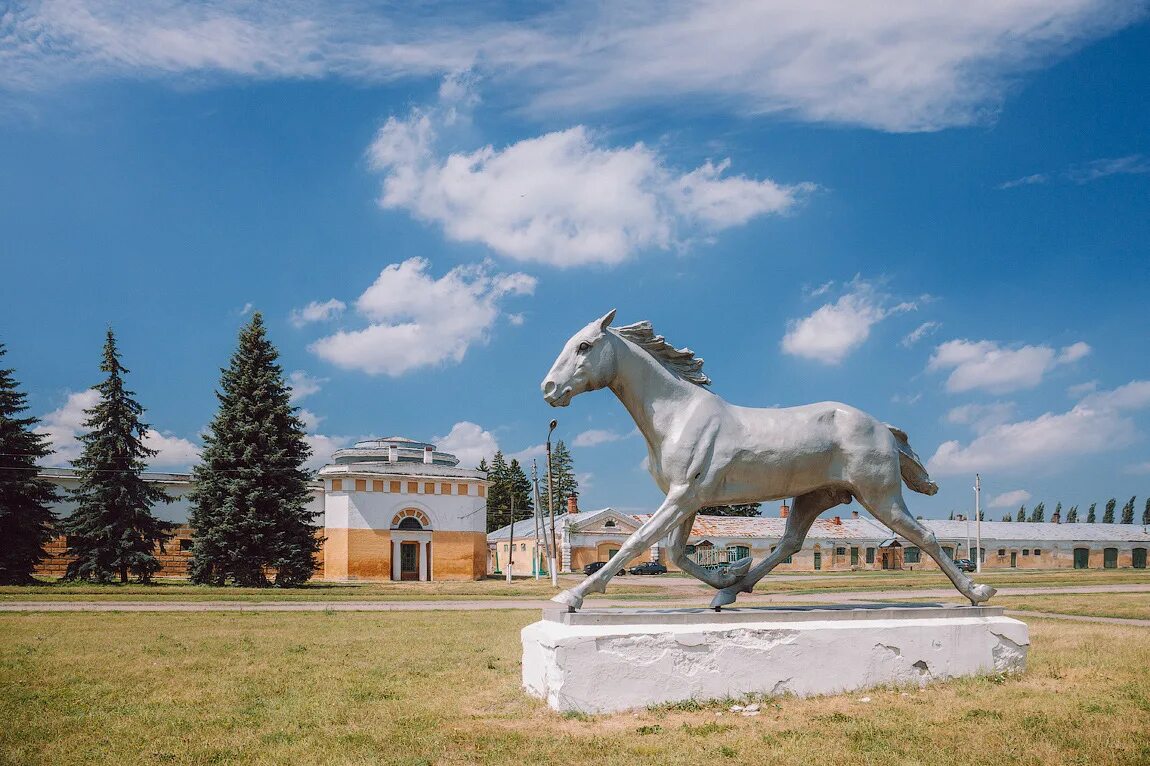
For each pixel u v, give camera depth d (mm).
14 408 39719
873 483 9227
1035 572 60531
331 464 56594
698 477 8820
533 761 6332
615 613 8148
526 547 68188
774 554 9773
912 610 9070
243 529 38812
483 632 16969
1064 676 9266
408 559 51406
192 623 19734
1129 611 20812
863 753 6316
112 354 42375
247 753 6812
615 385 9125
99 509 40969
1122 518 105250
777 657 8250
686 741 6727
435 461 57594
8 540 37750
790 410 9266
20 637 16453
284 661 12391
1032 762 6078
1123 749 6340
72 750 7027
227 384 41156
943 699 8039
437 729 7449
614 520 64812
